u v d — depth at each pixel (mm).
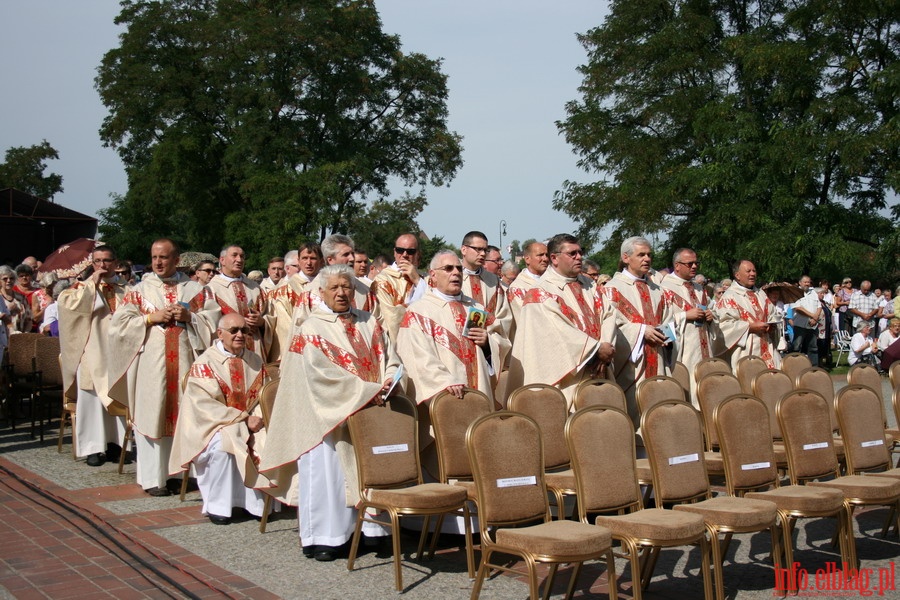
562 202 26516
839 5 20562
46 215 21875
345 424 5723
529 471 4988
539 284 7297
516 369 7219
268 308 8875
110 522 6543
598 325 7297
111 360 7984
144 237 44000
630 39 25406
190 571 5336
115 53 33312
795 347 16719
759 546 6121
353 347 5809
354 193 35125
